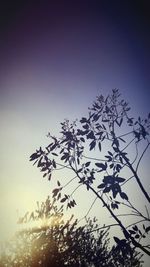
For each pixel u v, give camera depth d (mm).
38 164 1292
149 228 1131
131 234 1134
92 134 1283
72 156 1300
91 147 1266
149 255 1112
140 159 1244
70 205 1206
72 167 1281
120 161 1244
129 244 1108
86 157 1297
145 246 1125
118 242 1100
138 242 1124
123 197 1140
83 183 1252
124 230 1147
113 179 1153
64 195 1224
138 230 1136
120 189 1146
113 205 1184
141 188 1224
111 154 1247
